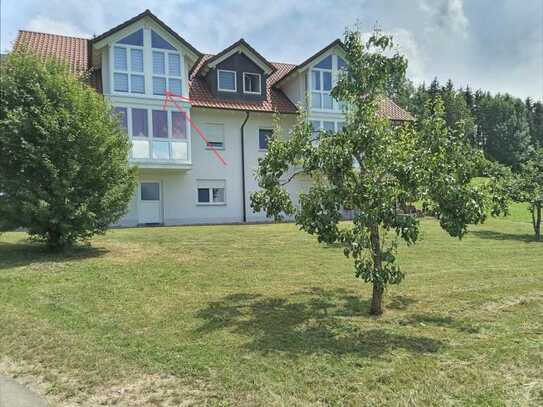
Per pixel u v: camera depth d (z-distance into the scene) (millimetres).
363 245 6180
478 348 5293
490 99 91562
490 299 7625
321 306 7133
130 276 9008
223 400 4059
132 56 21203
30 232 11219
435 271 9992
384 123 6449
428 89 88500
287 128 25375
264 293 7945
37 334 5742
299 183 20609
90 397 4164
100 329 5941
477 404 3998
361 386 4305
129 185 12078
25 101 11047
